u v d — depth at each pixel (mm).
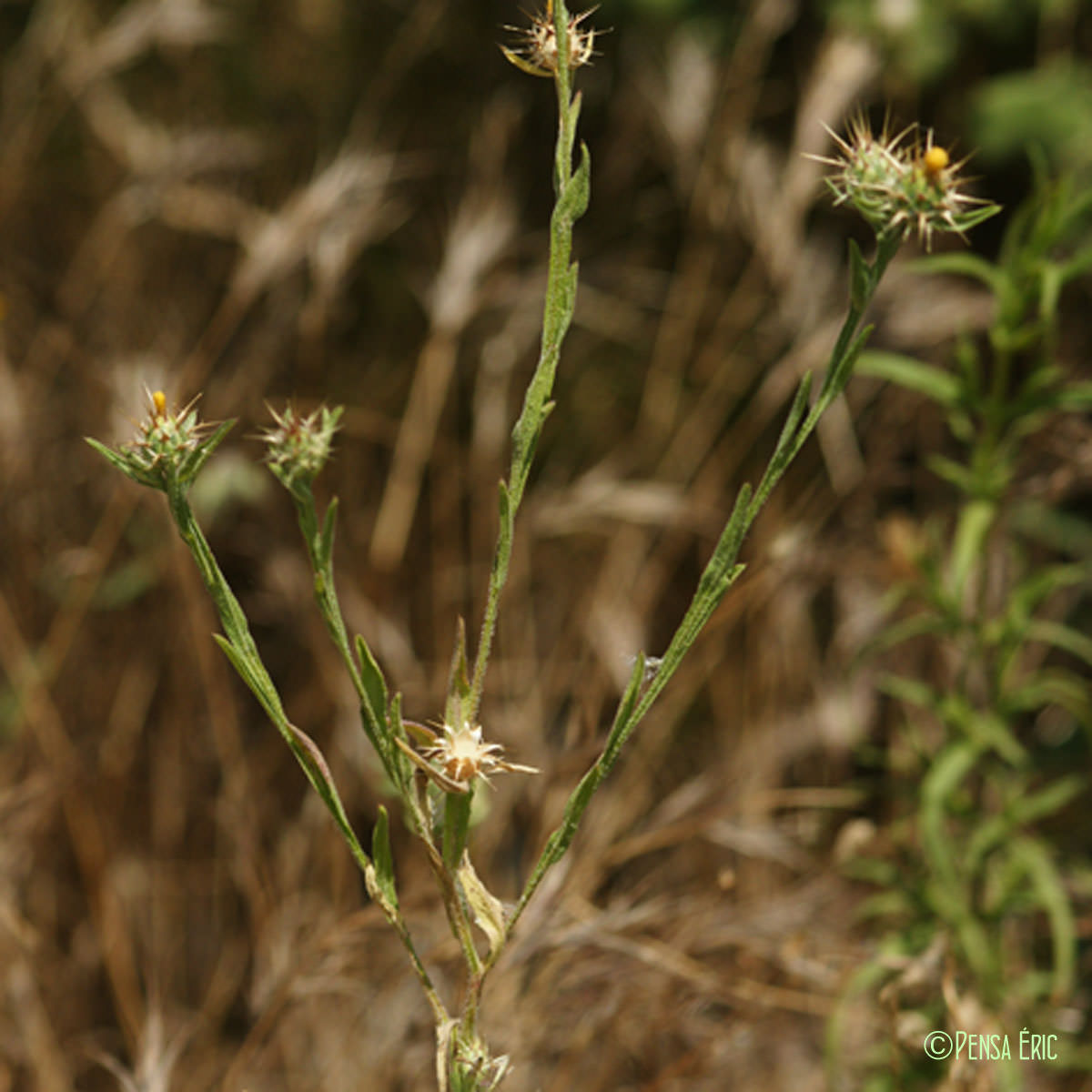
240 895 3738
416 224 4602
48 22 4289
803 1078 3195
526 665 3832
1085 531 3799
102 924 3348
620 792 3383
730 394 4285
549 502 3889
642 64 4176
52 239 4508
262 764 3857
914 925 2779
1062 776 3613
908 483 4035
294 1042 3258
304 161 4547
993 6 3820
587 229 4605
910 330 3631
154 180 3881
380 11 4711
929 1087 2656
